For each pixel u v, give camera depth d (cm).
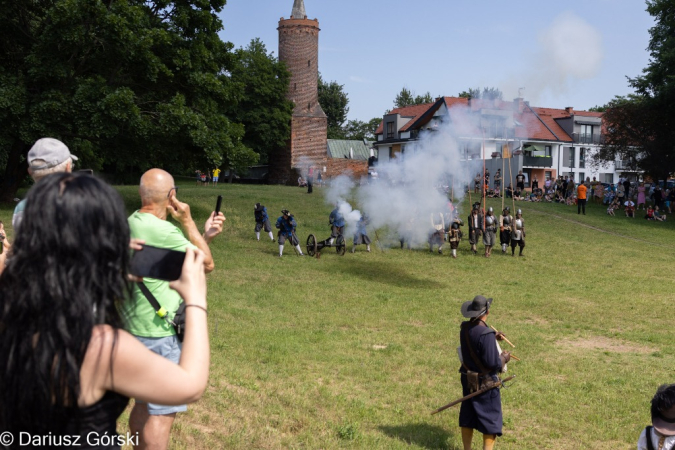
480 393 681
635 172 4938
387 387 967
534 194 4441
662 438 477
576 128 5662
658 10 4244
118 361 183
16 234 185
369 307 1589
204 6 3072
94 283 183
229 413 733
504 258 2520
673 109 4238
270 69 6462
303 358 1091
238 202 3609
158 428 401
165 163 3238
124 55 2648
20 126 2547
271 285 1817
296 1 6794
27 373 176
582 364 1148
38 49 2622
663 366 1162
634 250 2795
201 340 202
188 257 217
